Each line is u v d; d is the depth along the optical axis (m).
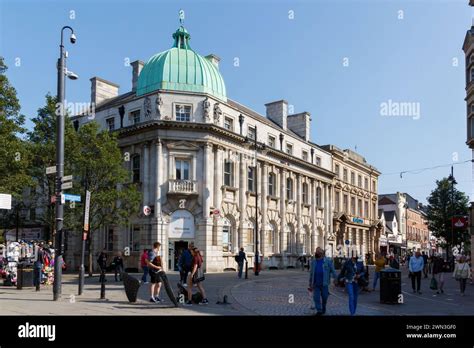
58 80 16.44
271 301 16.11
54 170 16.33
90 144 31.62
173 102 36.59
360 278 19.83
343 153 58.34
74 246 40.44
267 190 43.47
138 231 36.75
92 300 15.65
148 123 35.81
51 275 21.89
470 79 27.42
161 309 13.65
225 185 38.41
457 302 16.73
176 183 35.56
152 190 35.88
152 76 38.16
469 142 27.09
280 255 44.19
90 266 30.61
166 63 38.09
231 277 29.53
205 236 35.69
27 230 42.59
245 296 17.66
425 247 83.50
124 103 38.88
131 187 32.75
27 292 18.34
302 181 49.12
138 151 37.25
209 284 23.30
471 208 28.42
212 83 39.09
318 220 51.34
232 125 39.84
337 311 13.68
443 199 53.44
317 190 52.19
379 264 20.81
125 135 37.78
